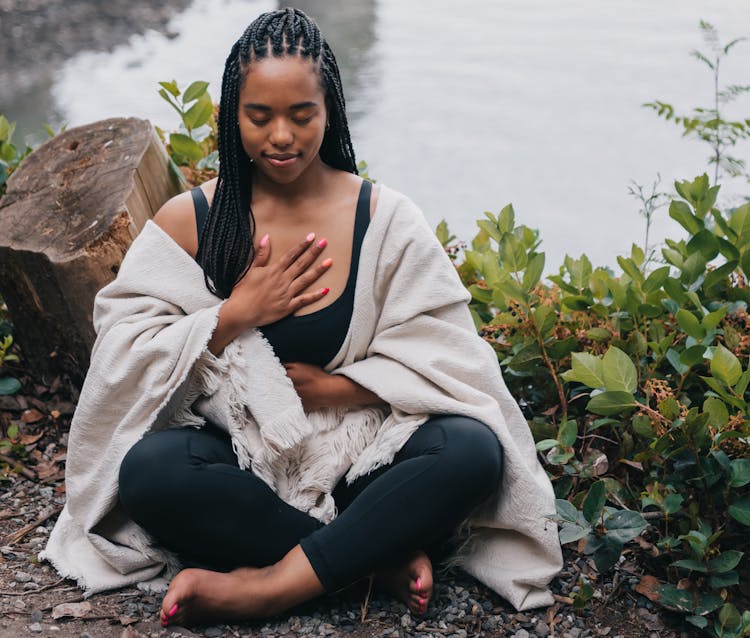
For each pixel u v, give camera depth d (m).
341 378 2.41
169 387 2.31
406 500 2.22
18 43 12.53
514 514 2.36
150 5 15.11
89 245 2.86
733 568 2.40
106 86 10.73
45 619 2.25
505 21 14.38
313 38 2.27
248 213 2.42
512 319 2.82
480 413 2.34
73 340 2.98
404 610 2.32
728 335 2.75
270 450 2.32
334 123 2.41
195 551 2.29
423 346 2.43
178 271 2.42
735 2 14.34
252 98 2.22
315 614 2.29
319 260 2.40
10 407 3.10
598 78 10.62
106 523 2.44
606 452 2.77
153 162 3.15
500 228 3.23
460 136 8.75
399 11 15.33
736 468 2.37
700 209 3.05
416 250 2.42
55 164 3.17
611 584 2.42
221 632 2.22
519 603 2.33
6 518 2.70
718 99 3.87
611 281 2.90
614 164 8.04
